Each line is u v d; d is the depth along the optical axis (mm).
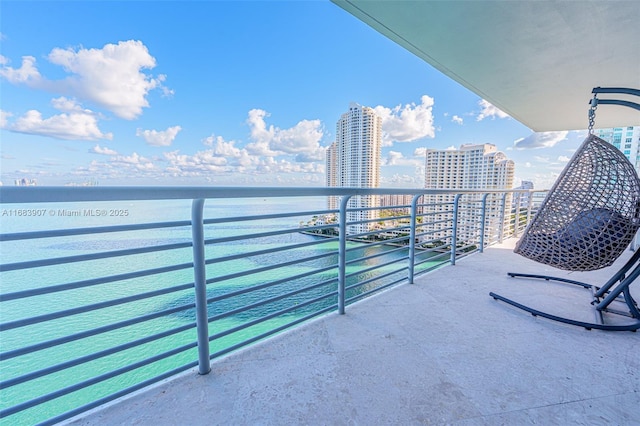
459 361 1398
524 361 1398
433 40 2223
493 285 2475
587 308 2012
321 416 1071
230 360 1404
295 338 1604
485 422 1036
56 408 2016
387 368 1345
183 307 1255
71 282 975
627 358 1423
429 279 2627
